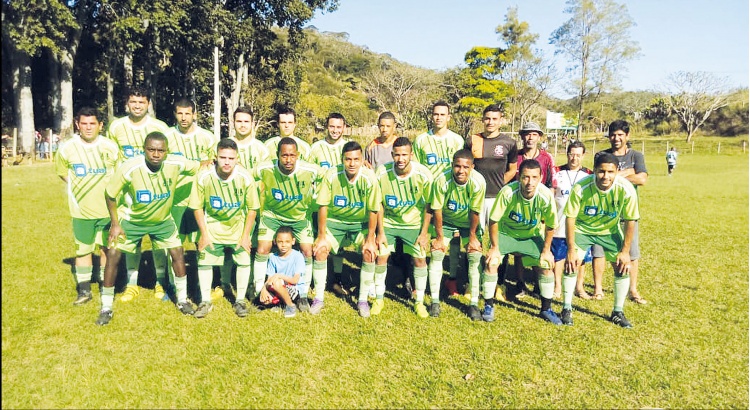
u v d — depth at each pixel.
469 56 46.22
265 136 37.03
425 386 3.88
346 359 4.29
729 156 42.53
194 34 27.47
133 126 5.91
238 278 5.38
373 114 53.72
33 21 21.41
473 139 6.12
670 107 62.84
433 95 48.19
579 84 43.84
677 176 24.88
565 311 5.26
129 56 29.27
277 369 4.09
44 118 35.34
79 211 5.29
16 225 9.21
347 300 5.87
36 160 25.06
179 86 35.94
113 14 25.77
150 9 25.08
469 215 5.36
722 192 17.50
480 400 3.71
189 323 4.98
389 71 50.44
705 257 8.06
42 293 5.65
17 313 5.04
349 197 5.35
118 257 4.95
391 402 3.67
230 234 5.28
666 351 4.54
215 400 3.65
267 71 36.06
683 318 5.37
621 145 5.89
